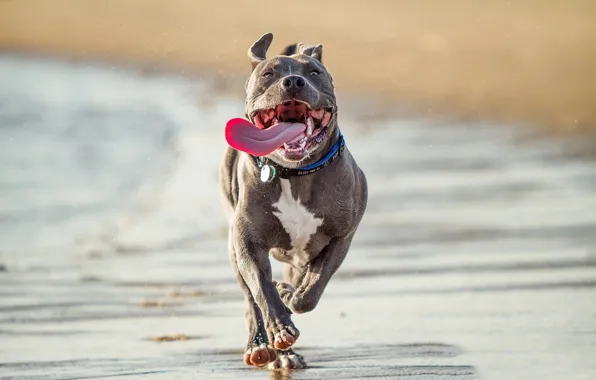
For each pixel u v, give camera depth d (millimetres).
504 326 9438
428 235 13727
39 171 18656
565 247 12867
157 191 17031
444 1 35250
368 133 21734
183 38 31969
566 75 27234
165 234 14281
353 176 8500
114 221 15102
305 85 7930
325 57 29172
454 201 15836
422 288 11047
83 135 21125
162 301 10844
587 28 32062
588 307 10062
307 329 9570
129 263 12727
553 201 15734
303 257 8781
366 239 13617
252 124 7699
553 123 22469
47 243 14039
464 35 31281
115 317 10234
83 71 29688
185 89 26406
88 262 12820
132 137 21188
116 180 17891
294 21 32750
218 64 29000
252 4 35531
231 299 10875
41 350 9062
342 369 8258
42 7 39281
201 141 20672
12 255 13375
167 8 36562
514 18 33031
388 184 17094
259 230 8422
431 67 28141
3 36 35250
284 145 7898
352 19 32906
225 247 13453
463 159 19078
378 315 9992
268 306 8062
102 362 8641
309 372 8211
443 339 9070
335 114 8344
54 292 11367
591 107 23984
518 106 24219
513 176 17531
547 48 29984
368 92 26031
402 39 30594
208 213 15500
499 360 8359
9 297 11188
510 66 28453
